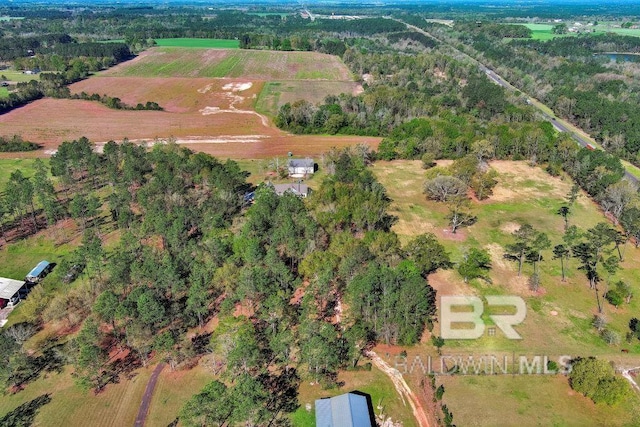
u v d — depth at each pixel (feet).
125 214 343.26
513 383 225.35
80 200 357.61
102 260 307.37
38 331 255.50
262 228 313.53
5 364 219.20
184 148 482.28
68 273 290.56
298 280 276.62
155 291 258.57
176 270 268.21
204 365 233.14
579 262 325.01
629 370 233.14
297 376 226.38
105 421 202.39
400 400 215.31
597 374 212.43
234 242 294.46
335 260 279.28
